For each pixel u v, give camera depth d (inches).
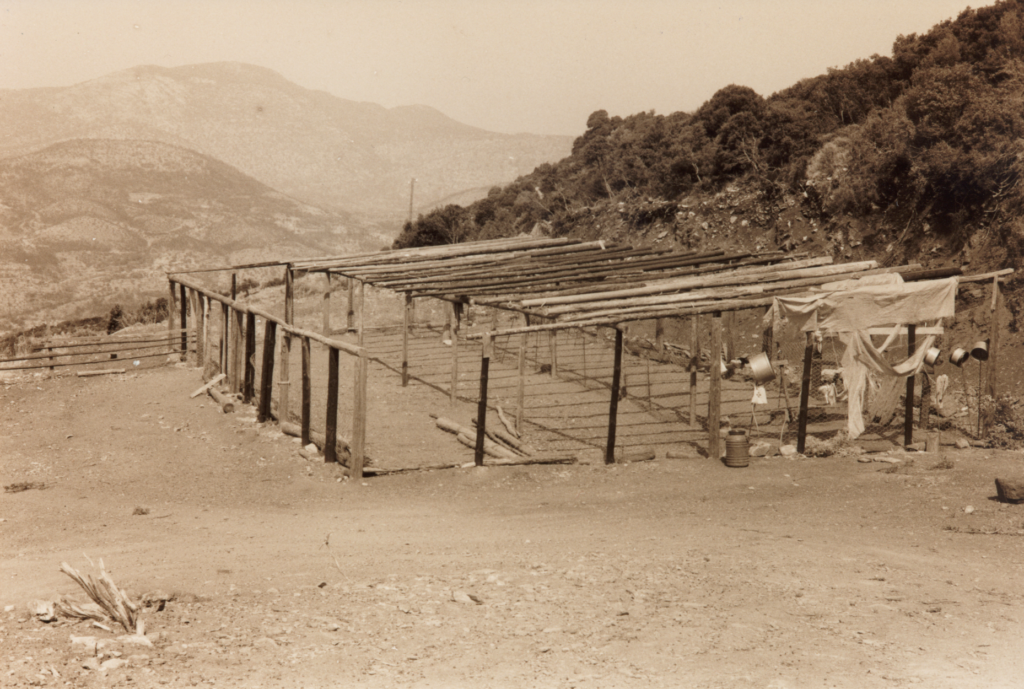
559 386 813.9
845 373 562.3
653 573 289.6
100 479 480.1
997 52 1027.3
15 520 385.1
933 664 198.8
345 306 1349.7
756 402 570.9
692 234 1202.0
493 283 723.4
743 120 1278.3
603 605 252.8
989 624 231.9
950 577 281.0
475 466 526.3
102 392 733.3
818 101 1296.8
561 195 1716.3
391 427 646.5
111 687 168.7
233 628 224.7
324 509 429.1
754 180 1218.0
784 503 417.4
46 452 541.3
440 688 180.5
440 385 813.2
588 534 362.9
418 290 752.3
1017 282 704.4
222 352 775.7
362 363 497.0
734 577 282.4
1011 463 485.1
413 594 264.8
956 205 858.8
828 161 1108.5
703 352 922.1
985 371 657.0
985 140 833.5
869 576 283.0
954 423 601.9
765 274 628.4
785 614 242.2
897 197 956.6
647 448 580.4
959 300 751.7
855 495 427.5
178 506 427.5
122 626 218.4
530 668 196.1
